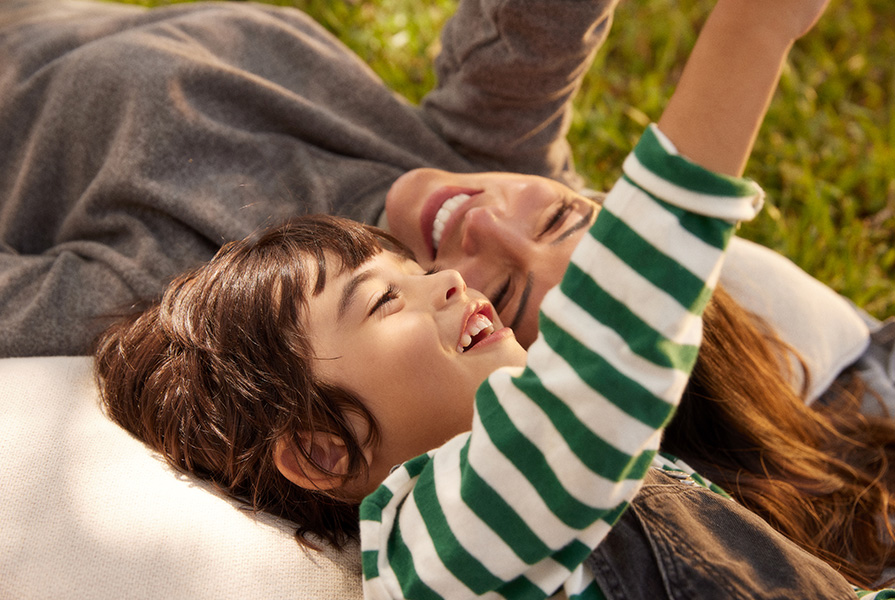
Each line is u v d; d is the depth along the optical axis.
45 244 1.32
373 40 2.09
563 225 1.12
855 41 2.28
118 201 1.20
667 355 0.62
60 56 1.33
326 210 1.26
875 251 1.78
